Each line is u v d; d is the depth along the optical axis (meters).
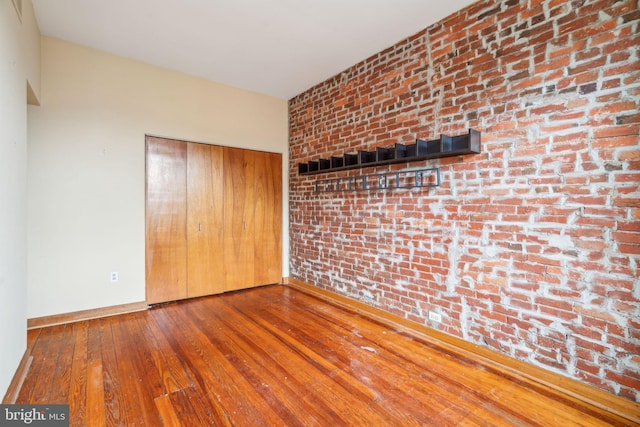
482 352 2.29
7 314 1.75
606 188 1.73
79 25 2.67
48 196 2.83
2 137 1.67
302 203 4.28
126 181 3.24
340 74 3.61
